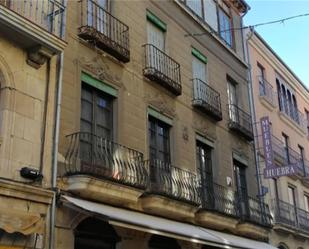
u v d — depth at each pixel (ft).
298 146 88.43
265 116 70.23
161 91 48.29
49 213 31.37
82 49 38.99
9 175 29.68
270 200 68.33
